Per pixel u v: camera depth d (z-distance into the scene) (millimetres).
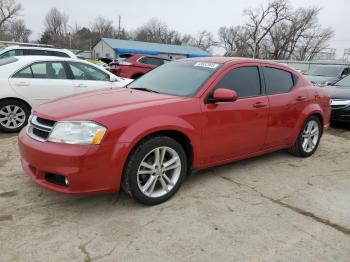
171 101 3840
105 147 3279
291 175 4883
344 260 2982
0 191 3959
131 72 15266
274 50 67250
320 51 70750
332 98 8281
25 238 3078
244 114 4422
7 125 6629
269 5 65000
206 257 2932
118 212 3592
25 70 6754
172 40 88312
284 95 5051
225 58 4785
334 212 3824
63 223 3348
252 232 3336
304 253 3047
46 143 3342
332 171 5152
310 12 67188
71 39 85125
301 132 5480
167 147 3729
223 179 4594
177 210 3688
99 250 2961
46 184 3391
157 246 3047
